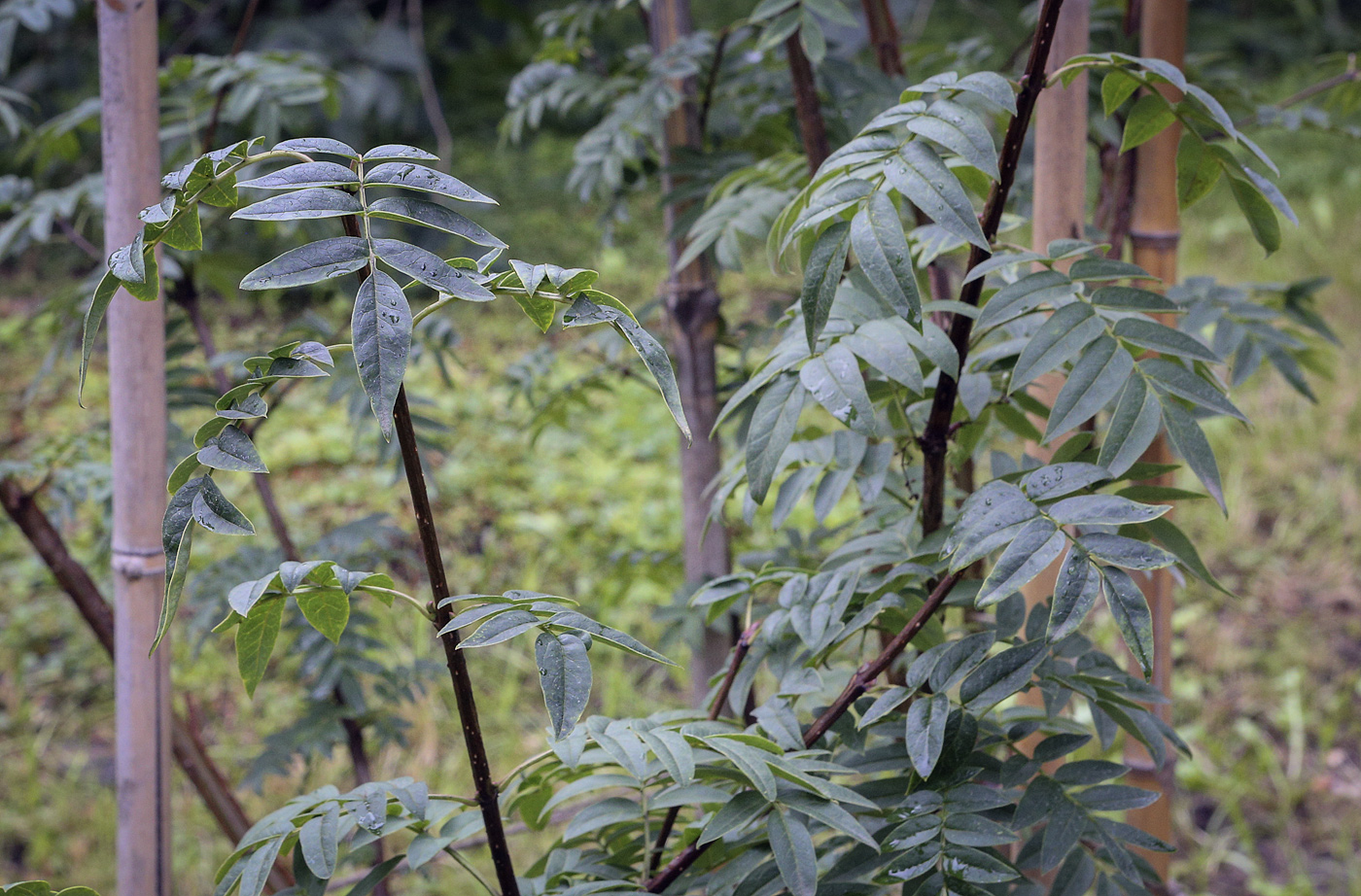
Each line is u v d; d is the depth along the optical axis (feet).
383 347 2.06
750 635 3.39
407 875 7.98
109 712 10.68
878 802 3.03
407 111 22.45
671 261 5.23
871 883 2.85
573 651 2.39
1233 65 26.13
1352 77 5.37
